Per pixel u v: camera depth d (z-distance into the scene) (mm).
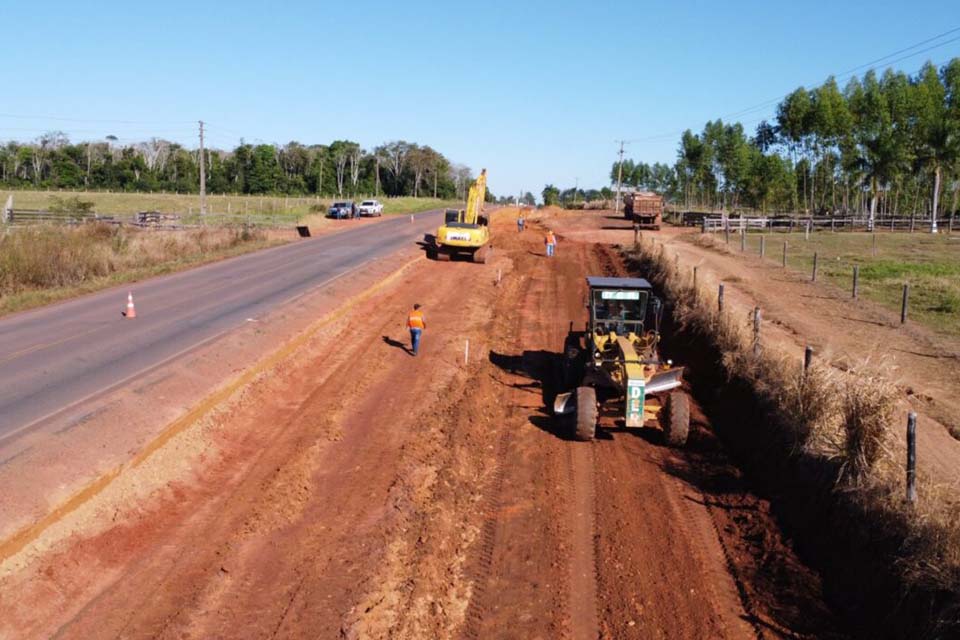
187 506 11891
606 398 17062
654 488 13156
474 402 17281
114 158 143750
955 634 7586
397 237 53469
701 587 10016
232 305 25188
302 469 13211
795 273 31906
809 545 10773
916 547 8773
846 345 18781
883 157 62344
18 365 17109
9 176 129750
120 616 8938
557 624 9227
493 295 32750
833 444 11672
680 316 24188
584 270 40344
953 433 12664
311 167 145750
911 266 33156
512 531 11586
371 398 17562
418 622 9086
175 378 16250
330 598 9422
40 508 10352
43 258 29703
